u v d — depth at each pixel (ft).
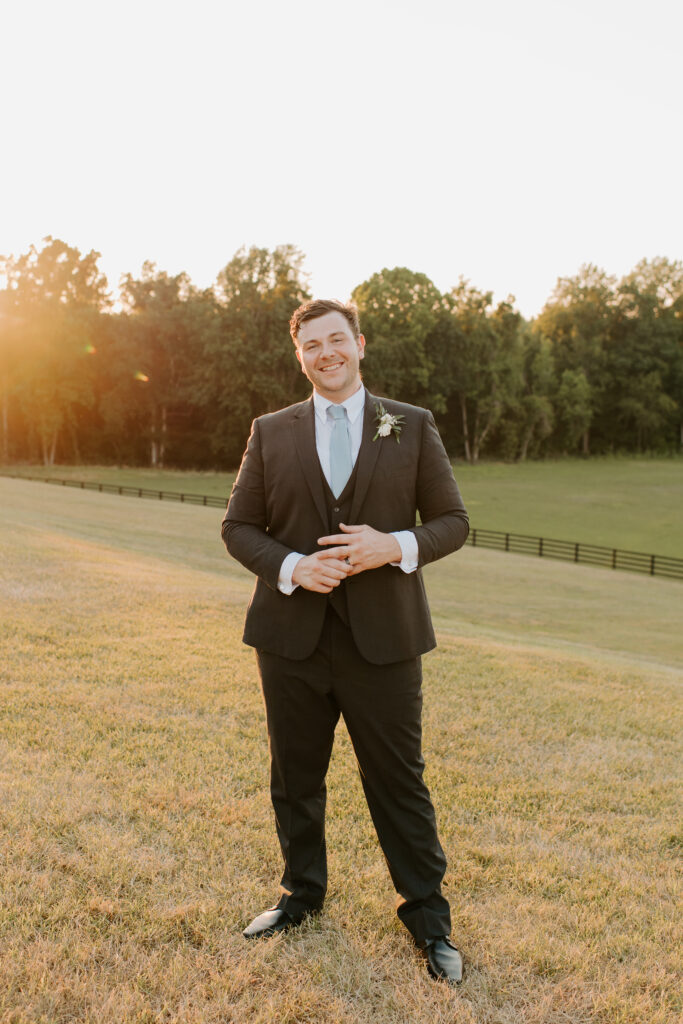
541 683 21.63
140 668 19.56
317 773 8.64
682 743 16.96
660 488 177.47
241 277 187.52
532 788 13.64
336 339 7.74
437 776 13.96
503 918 9.28
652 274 281.74
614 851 11.31
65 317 183.93
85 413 204.64
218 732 15.25
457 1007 7.54
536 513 138.31
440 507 8.20
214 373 186.60
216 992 7.58
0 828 10.64
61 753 13.58
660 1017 7.55
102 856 10.00
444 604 51.78
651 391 256.11
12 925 8.48
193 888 9.43
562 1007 7.73
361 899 9.39
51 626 23.31
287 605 7.98
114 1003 7.34
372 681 7.95
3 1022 7.02
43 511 86.94
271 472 8.10
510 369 221.05
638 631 47.67
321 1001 7.60
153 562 46.55
